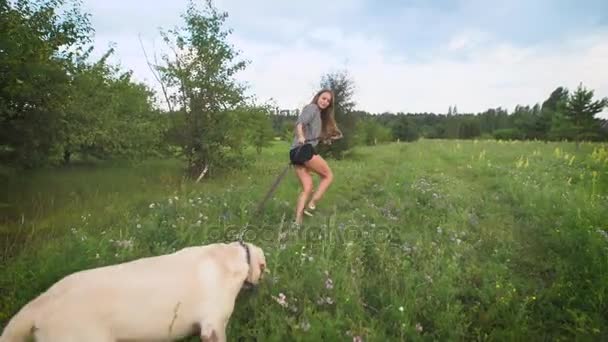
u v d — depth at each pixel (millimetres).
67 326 2336
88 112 10906
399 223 6645
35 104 8820
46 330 2318
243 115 11922
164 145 12102
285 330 3314
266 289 3842
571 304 4125
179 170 12383
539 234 6340
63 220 6027
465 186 10336
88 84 10836
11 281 3854
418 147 25422
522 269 5133
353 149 20703
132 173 11844
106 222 5957
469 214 7195
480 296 4242
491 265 4984
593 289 4203
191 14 11266
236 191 8008
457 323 3674
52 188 8859
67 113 10086
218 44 11414
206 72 11383
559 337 3666
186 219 5953
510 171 12461
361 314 3719
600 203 7695
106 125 11883
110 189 8805
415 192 8953
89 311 2408
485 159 16125
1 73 7625
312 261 4488
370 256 5164
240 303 3672
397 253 5148
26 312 2369
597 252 4984
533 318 3955
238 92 11867
